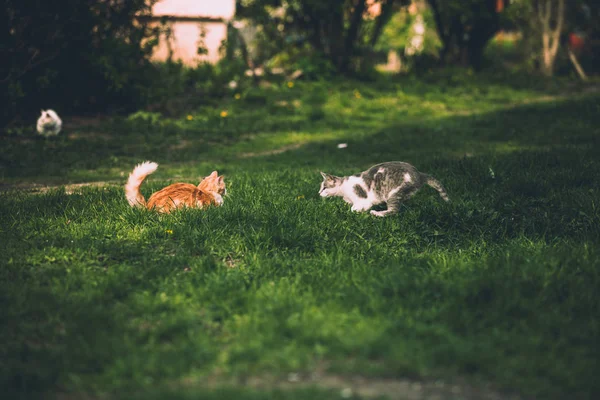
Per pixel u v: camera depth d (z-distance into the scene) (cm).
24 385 387
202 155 1305
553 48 2361
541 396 375
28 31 1428
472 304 489
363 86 2056
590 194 770
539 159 974
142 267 581
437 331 441
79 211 754
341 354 416
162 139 1416
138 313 491
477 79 2223
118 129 1484
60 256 602
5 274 557
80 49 1544
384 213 733
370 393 378
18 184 1035
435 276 547
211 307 497
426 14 2888
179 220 690
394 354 412
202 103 1773
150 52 1739
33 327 467
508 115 1582
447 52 2486
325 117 1673
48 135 1362
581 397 373
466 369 403
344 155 1237
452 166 963
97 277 555
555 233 670
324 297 509
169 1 2338
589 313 477
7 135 1382
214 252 621
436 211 712
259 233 649
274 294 512
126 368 403
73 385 389
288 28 2344
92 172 1141
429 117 1688
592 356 417
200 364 413
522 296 500
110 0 1606
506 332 446
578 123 1395
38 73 1495
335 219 714
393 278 537
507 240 657
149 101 1658
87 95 1633
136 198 738
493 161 971
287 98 1872
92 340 443
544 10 2388
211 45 2406
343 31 2281
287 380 396
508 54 3108
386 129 1512
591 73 2547
